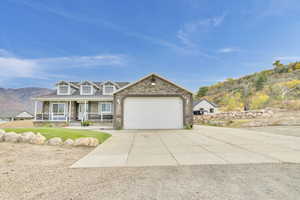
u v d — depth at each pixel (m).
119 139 8.91
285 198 2.66
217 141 8.05
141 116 14.40
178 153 5.74
